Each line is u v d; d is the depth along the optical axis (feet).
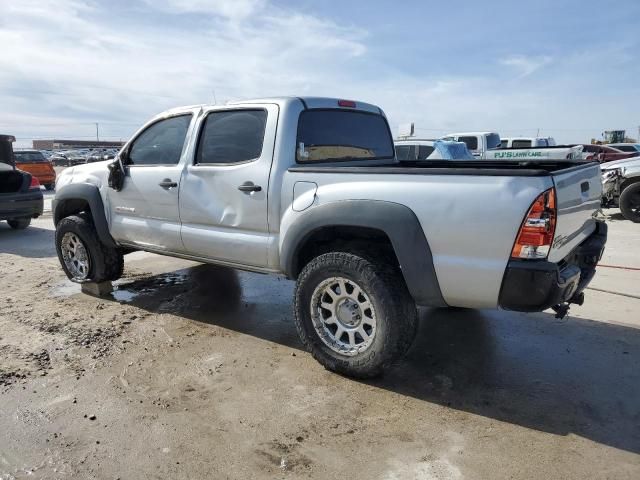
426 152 42.60
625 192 32.27
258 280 19.25
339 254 10.81
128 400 10.37
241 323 14.76
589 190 11.67
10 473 8.14
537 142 52.90
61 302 16.76
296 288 11.59
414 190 9.96
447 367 11.85
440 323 14.66
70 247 17.81
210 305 16.37
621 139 134.21
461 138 49.60
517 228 9.04
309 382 11.12
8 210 29.63
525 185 9.00
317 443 8.91
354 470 8.20
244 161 12.74
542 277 8.96
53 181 67.31
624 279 19.02
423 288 10.05
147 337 13.69
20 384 11.05
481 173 9.34
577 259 11.57
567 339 13.48
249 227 12.66
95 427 9.42
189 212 13.85
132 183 15.28
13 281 19.60
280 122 12.17
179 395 10.59
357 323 11.06
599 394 10.59
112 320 14.98
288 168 11.93
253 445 8.86
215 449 8.76
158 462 8.42
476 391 10.73
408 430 9.30
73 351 12.77
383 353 10.50
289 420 9.64
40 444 8.91
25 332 14.05
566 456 8.52
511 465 8.30
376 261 10.54
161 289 18.19
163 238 14.75
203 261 14.33
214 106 13.61
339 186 10.89
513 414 9.84
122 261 17.53
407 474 8.09
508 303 9.48
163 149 14.80
